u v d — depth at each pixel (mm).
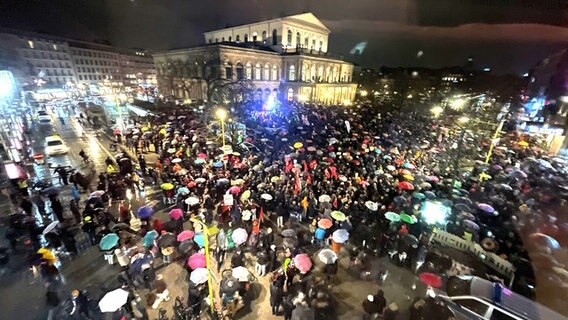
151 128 27500
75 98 59344
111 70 70500
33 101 50250
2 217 13000
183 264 10148
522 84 36125
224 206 12211
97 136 28812
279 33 60406
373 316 7566
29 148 22953
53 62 57938
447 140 24328
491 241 10148
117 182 14734
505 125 29109
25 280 9383
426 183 14977
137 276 8695
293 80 58500
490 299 7230
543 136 25766
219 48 48250
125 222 11953
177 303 7637
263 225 12320
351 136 25969
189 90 57344
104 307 7000
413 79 58531
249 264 10211
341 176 15352
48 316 7941
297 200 13320
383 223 11969
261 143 23453
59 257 10352
